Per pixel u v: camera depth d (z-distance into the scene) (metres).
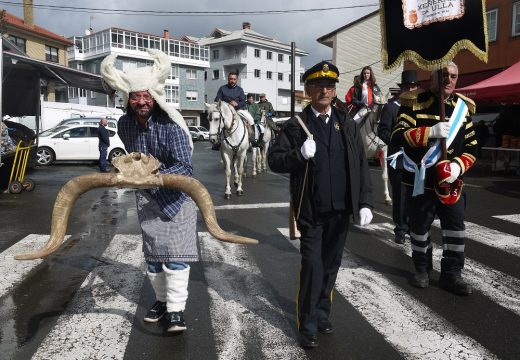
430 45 3.92
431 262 4.54
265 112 16.02
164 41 52.84
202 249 5.59
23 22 37.31
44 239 6.04
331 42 29.64
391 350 3.14
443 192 3.88
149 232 3.24
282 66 60.81
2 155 9.46
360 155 3.27
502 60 18.45
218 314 3.71
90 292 4.17
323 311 3.38
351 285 4.38
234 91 11.34
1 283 4.39
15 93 11.10
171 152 3.20
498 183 11.61
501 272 4.75
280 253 5.45
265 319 3.63
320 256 3.17
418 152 4.11
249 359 3.02
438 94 4.02
